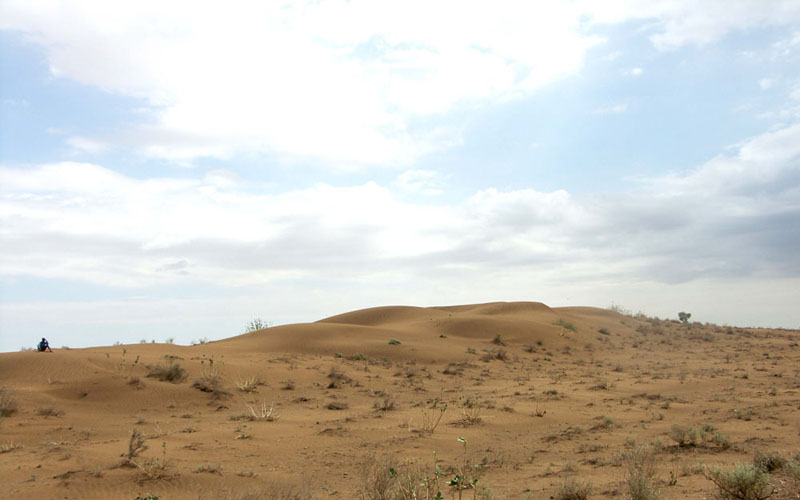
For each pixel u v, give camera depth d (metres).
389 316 90.69
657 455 15.64
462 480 10.27
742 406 24.66
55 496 12.98
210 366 37.97
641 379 37.62
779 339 68.56
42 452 18.08
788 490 9.96
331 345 56.16
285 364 44.03
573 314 86.88
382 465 13.33
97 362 36.22
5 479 14.48
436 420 23.86
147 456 16.97
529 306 86.69
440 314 90.94
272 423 24.08
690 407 25.38
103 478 14.39
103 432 22.92
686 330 76.88
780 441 16.97
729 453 15.57
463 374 43.78
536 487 12.82
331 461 16.72
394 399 31.75
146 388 31.84
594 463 15.24
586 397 30.22
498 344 60.00
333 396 33.22
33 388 30.03
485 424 22.88
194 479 14.38
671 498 10.56
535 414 24.83
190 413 28.03
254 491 12.81
